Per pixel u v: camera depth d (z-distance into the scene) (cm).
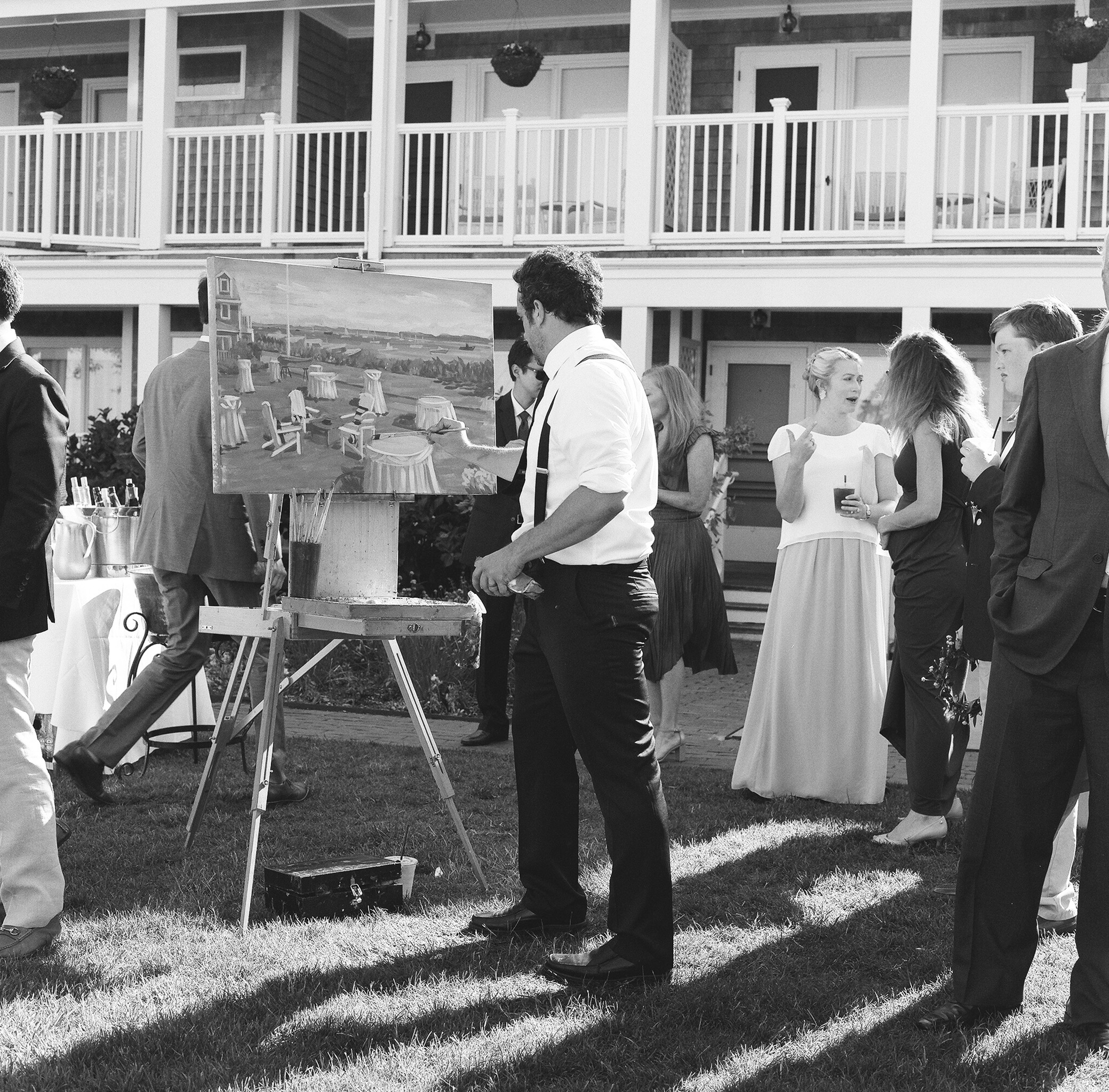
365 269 415
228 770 589
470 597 415
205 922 388
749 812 527
